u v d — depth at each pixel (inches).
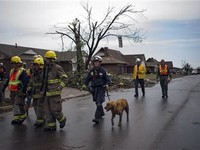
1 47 919.7
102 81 192.2
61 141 144.8
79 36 626.8
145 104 276.5
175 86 547.5
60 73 167.6
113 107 174.4
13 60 190.9
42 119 182.2
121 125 179.9
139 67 355.9
